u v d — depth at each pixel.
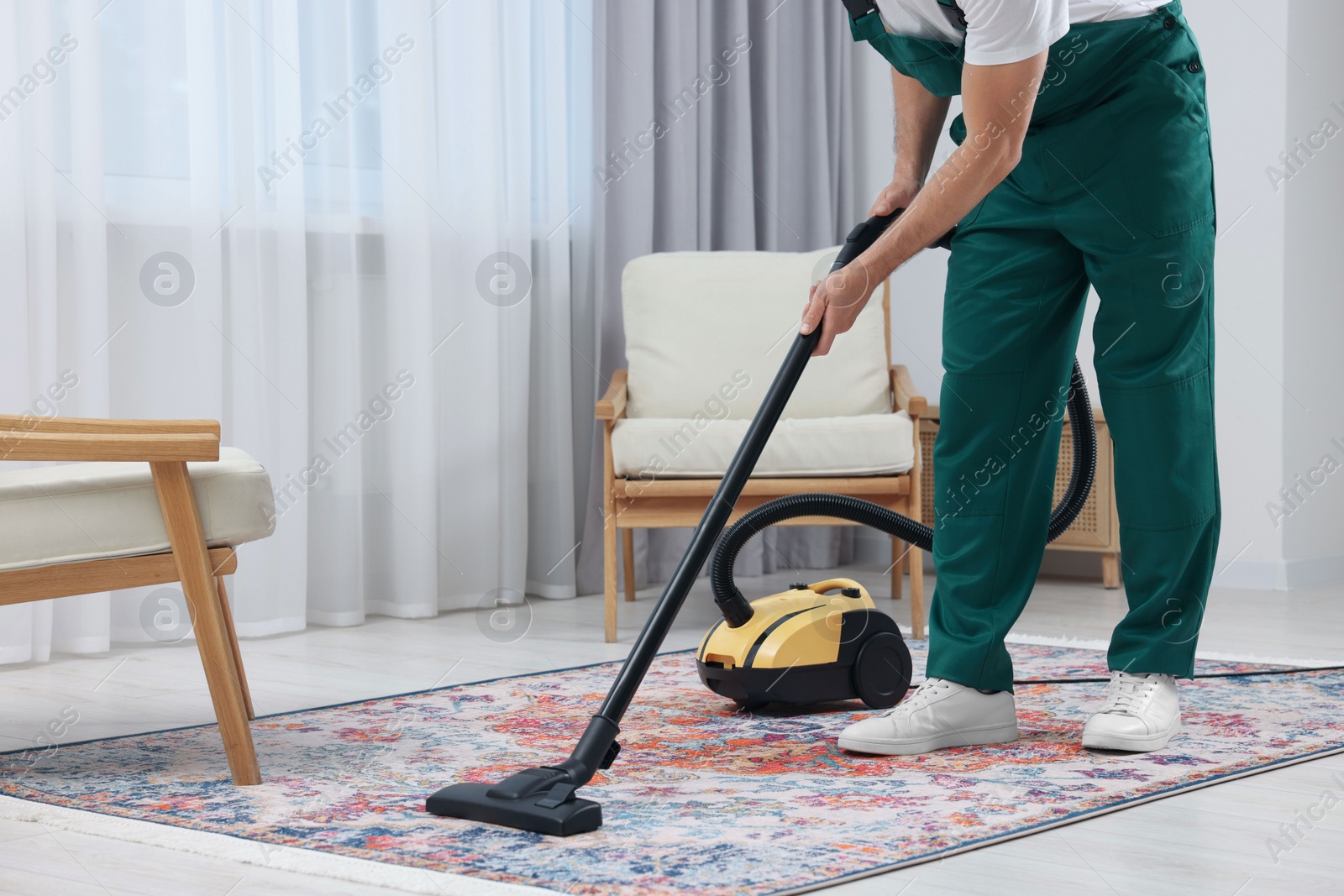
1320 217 3.59
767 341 3.21
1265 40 3.45
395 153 2.96
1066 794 1.39
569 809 1.25
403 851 1.19
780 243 3.88
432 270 3.05
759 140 3.81
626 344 3.26
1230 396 3.54
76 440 1.39
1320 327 3.60
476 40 3.10
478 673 2.31
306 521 2.82
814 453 2.68
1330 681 2.10
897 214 1.68
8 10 2.40
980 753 1.62
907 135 1.75
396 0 2.95
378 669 2.35
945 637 1.68
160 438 1.44
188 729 1.83
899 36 1.57
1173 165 1.57
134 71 2.62
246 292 2.72
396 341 2.98
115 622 2.65
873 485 2.69
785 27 3.87
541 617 3.03
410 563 3.00
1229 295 3.53
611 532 2.68
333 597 2.89
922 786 1.44
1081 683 2.11
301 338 2.80
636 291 3.25
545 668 2.37
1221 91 3.52
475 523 3.15
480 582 3.16
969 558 1.67
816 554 3.93
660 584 3.59
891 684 1.95
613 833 1.25
